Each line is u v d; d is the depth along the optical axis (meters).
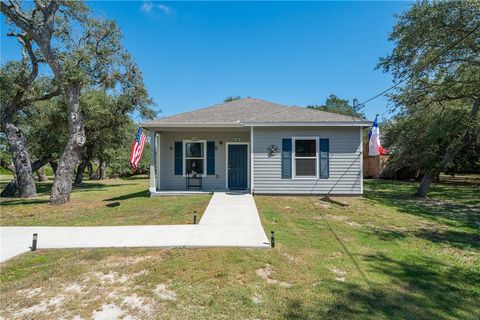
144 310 2.87
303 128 10.69
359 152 10.58
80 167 19.52
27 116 17.31
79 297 3.14
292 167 10.70
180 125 10.64
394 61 11.48
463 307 2.95
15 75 12.88
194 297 3.12
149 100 17.77
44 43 9.88
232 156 12.47
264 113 12.26
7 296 3.17
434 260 4.31
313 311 2.83
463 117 10.94
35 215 7.87
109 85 13.02
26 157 12.92
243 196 10.27
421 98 12.33
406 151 14.65
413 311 2.85
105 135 19.08
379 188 14.09
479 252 4.73
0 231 5.87
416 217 7.33
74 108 10.48
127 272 3.77
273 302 3.01
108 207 8.94
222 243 4.88
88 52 11.09
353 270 3.86
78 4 11.06
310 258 4.28
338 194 10.64
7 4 9.68
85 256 4.37
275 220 6.79
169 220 6.80
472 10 8.73
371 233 5.76
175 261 4.13
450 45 9.75
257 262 4.09
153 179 11.06
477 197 11.02
